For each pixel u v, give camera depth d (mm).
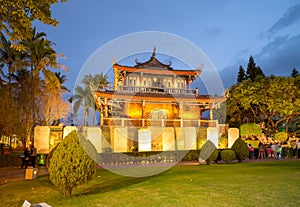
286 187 7516
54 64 28781
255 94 29141
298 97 27578
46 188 8164
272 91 28219
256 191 6988
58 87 29047
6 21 8477
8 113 18531
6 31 8680
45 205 4410
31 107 25469
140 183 8734
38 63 27938
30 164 16312
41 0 8672
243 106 31219
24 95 24828
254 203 5668
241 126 27750
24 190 7863
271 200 5934
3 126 18422
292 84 27750
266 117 31594
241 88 31516
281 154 22891
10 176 12188
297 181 8602
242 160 18766
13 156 17344
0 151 20844
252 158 21094
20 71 29484
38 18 8781
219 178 9555
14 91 25656
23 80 26203
